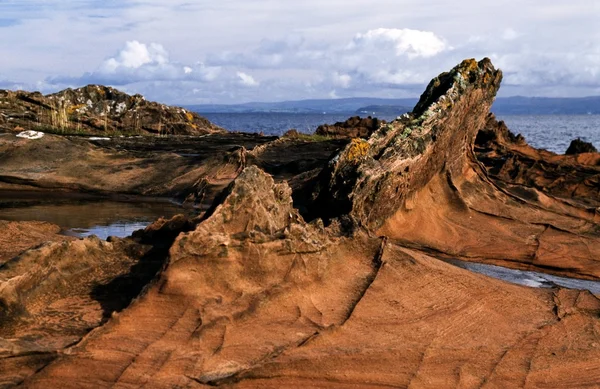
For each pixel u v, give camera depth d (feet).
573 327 23.71
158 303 19.76
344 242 24.56
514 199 42.65
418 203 39.63
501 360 20.56
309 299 21.77
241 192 23.18
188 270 20.48
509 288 26.55
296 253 22.29
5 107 95.96
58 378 16.98
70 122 97.40
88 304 20.29
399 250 25.86
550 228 39.96
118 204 48.70
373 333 20.61
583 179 55.42
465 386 19.04
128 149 67.46
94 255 22.34
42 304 19.80
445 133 40.14
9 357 17.08
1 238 29.37
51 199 49.73
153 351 18.02
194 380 17.21
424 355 19.86
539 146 174.50
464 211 40.73
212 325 19.20
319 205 36.65
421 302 23.21
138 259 23.08
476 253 36.63
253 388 17.52
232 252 21.26
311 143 67.82
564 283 33.47
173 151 67.92
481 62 43.73
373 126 109.09
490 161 62.03
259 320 20.22
